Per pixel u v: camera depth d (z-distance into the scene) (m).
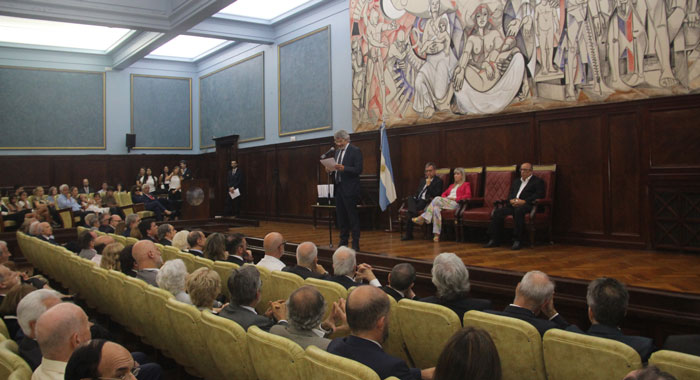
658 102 6.04
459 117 8.26
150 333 3.81
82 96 15.55
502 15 7.57
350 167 6.34
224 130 15.39
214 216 14.88
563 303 4.15
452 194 7.54
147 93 16.34
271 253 4.55
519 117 7.43
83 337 2.23
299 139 12.13
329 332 3.08
